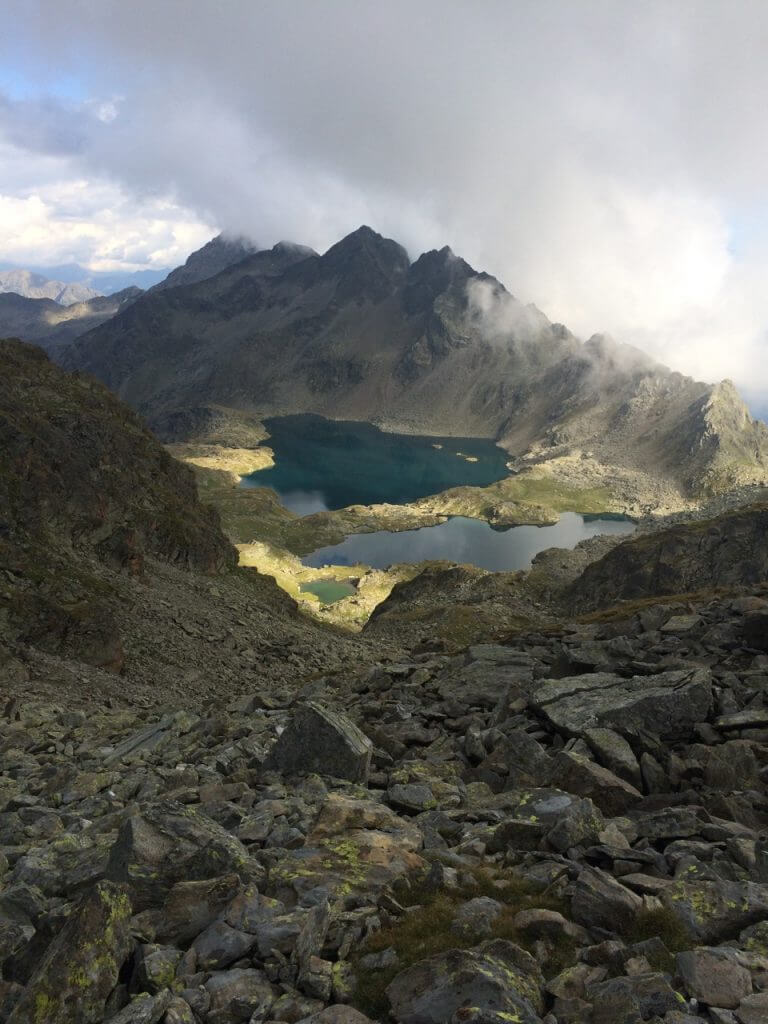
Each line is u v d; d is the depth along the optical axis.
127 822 14.17
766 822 15.96
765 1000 8.77
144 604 95.44
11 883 15.18
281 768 21.83
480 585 195.00
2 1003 10.19
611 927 11.12
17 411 114.19
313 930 10.90
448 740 25.00
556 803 15.83
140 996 9.65
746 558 175.50
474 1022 8.34
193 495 164.25
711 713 21.28
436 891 12.55
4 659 60.72
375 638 130.75
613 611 66.31
